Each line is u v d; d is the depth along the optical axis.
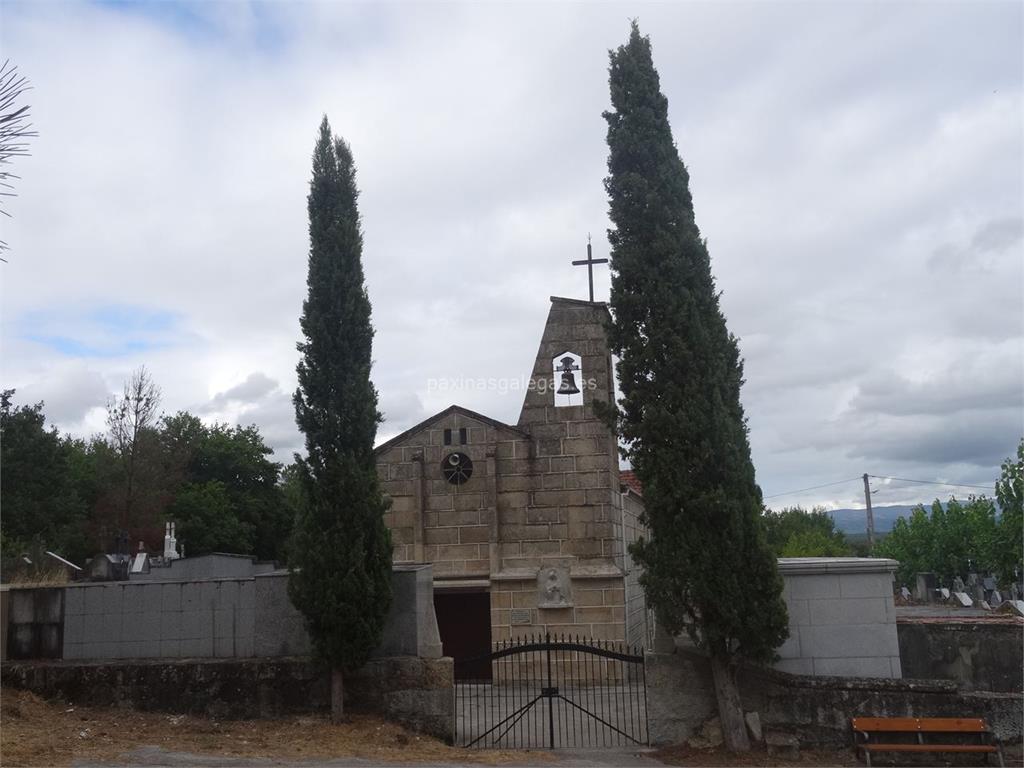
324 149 14.10
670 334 12.22
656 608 11.88
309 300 13.61
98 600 13.88
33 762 9.84
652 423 12.02
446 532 20.53
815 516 68.19
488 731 12.86
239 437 62.28
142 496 51.00
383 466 20.98
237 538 55.38
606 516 20.05
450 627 20.52
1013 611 23.22
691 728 11.98
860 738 11.45
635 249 12.70
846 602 12.41
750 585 11.45
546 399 20.73
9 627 13.93
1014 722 11.38
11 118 5.73
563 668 19.27
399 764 10.71
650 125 13.14
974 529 40.72
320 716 12.59
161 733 11.80
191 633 13.61
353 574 12.40
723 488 11.66
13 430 43.56
